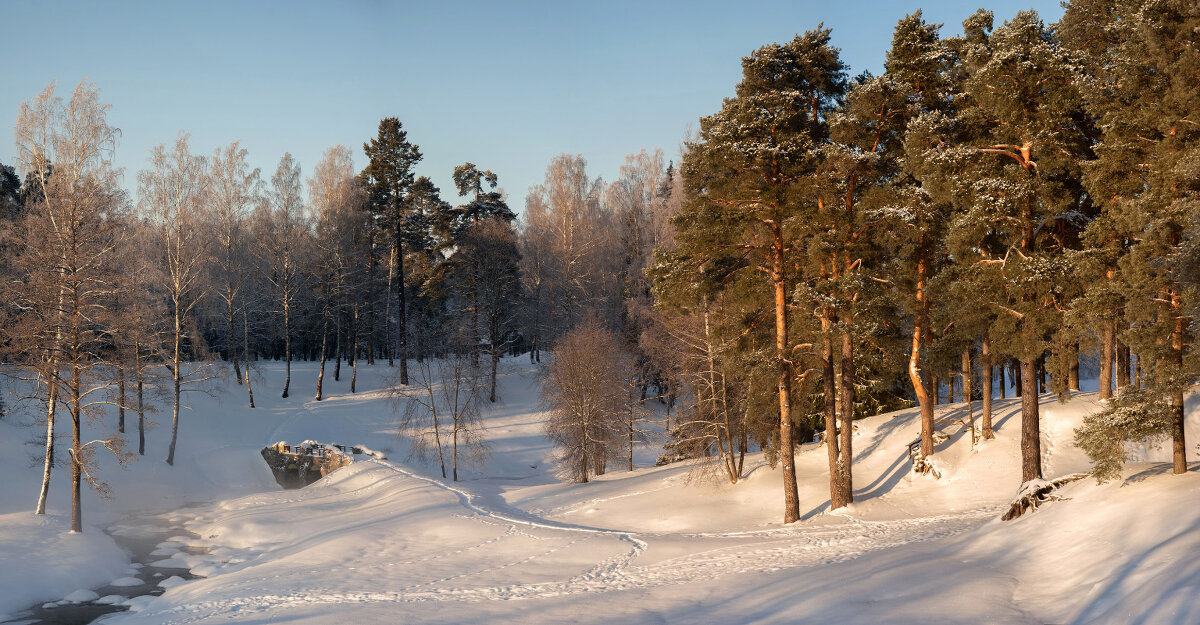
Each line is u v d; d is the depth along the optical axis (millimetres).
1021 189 21484
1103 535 14820
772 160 24781
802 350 28406
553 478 43781
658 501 31328
